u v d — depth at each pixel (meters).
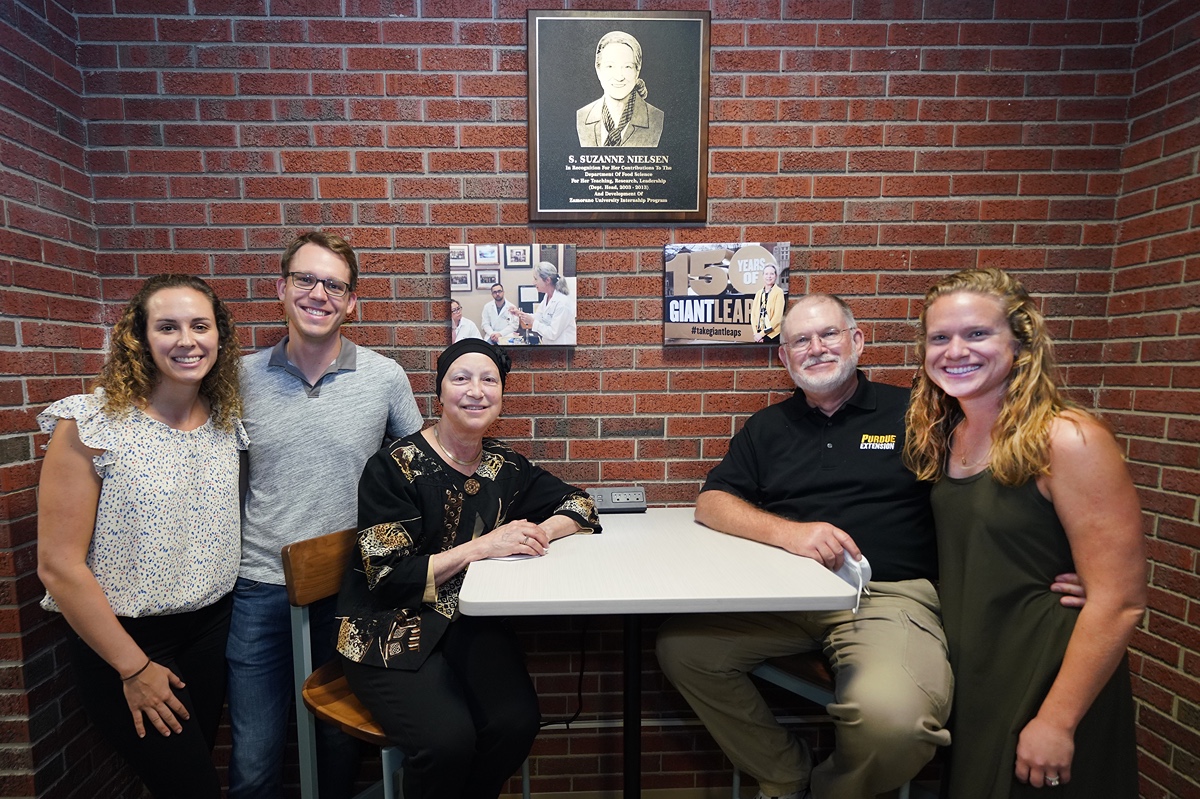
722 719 1.56
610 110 1.90
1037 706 1.15
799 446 1.72
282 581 1.58
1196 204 1.68
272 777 1.62
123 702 1.33
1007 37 1.91
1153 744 1.76
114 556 1.31
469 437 1.49
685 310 1.96
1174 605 1.72
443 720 1.25
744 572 1.30
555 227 1.95
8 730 1.52
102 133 1.84
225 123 1.86
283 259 1.59
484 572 1.29
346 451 1.62
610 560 1.39
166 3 1.82
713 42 1.90
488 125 1.91
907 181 1.95
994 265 1.97
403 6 1.86
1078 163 1.94
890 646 1.33
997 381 1.23
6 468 1.49
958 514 1.29
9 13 1.55
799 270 1.97
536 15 1.86
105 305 1.88
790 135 1.93
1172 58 1.76
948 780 1.29
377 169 1.90
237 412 1.52
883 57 1.92
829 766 1.38
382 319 1.94
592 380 1.99
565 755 2.04
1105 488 1.10
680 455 2.02
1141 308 1.85
